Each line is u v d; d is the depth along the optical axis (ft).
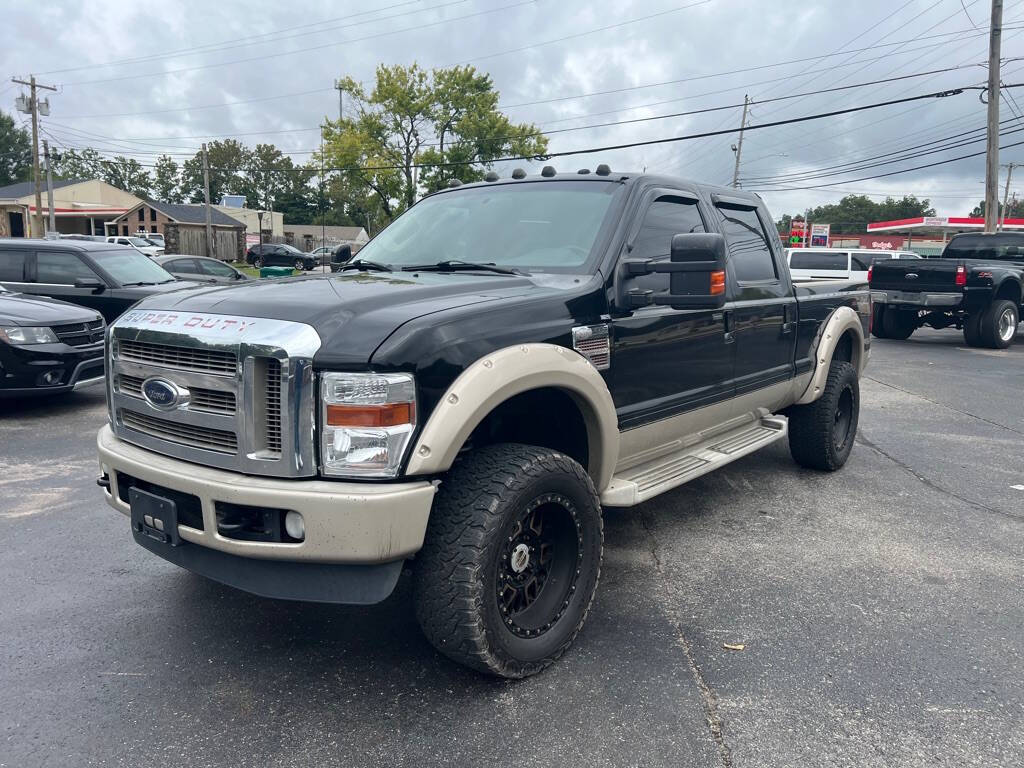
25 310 24.93
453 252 13.12
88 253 33.86
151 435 9.94
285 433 8.59
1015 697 9.74
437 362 8.82
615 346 11.53
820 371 17.94
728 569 13.60
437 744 8.68
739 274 15.24
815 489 18.33
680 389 13.30
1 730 8.85
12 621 11.44
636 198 12.69
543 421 11.61
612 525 15.75
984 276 45.39
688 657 10.60
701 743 8.75
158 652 10.61
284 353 8.50
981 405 29.25
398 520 8.50
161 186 363.56
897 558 14.19
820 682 10.03
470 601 9.00
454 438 8.79
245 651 10.66
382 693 9.66
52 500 16.87
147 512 9.63
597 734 8.88
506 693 9.68
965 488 18.63
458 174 139.23
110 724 9.00
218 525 8.97
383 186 141.18
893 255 64.64
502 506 9.14
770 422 16.55
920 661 10.57
